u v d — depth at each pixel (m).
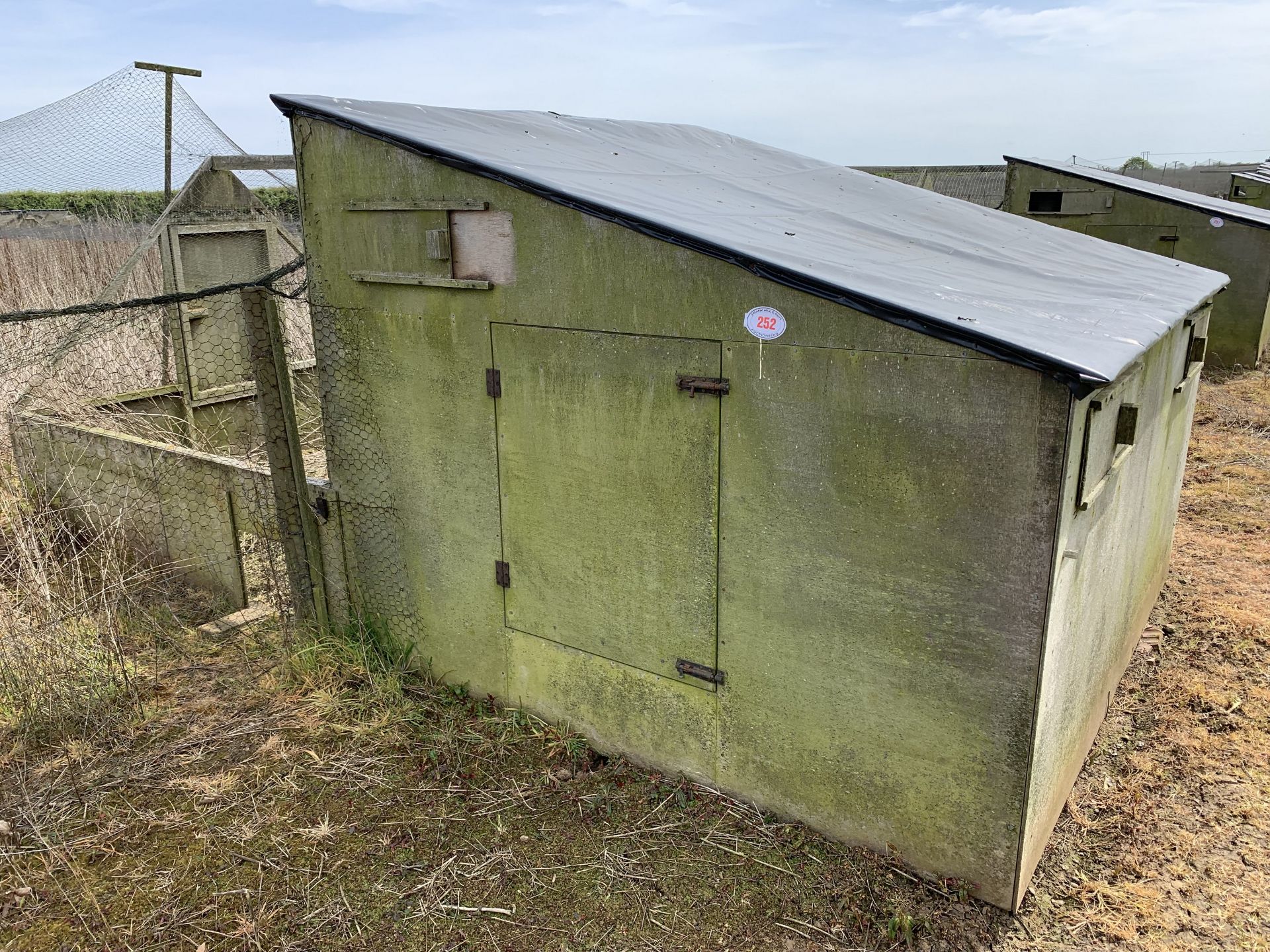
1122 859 2.86
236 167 5.96
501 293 3.04
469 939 2.52
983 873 2.56
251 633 4.24
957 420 2.28
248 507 4.29
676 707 3.05
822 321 2.42
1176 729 3.56
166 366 6.27
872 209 4.12
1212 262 9.33
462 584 3.53
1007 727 2.40
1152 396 3.26
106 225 12.14
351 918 2.60
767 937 2.51
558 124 4.17
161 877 2.76
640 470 2.89
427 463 3.46
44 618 3.75
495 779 3.20
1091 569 2.71
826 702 2.71
